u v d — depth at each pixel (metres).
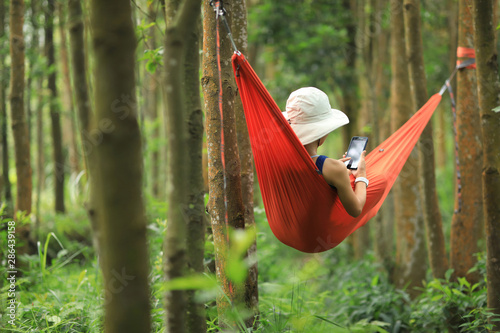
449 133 13.11
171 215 1.74
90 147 1.65
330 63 8.16
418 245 5.34
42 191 10.57
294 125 2.72
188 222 1.95
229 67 2.66
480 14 3.08
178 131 1.75
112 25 1.60
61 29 7.57
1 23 5.43
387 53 9.39
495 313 3.10
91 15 1.62
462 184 4.13
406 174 5.36
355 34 8.68
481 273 3.90
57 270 4.31
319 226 2.69
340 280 5.84
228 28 2.40
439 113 12.65
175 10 2.47
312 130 2.66
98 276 3.42
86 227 6.77
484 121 3.11
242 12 2.93
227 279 2.54
